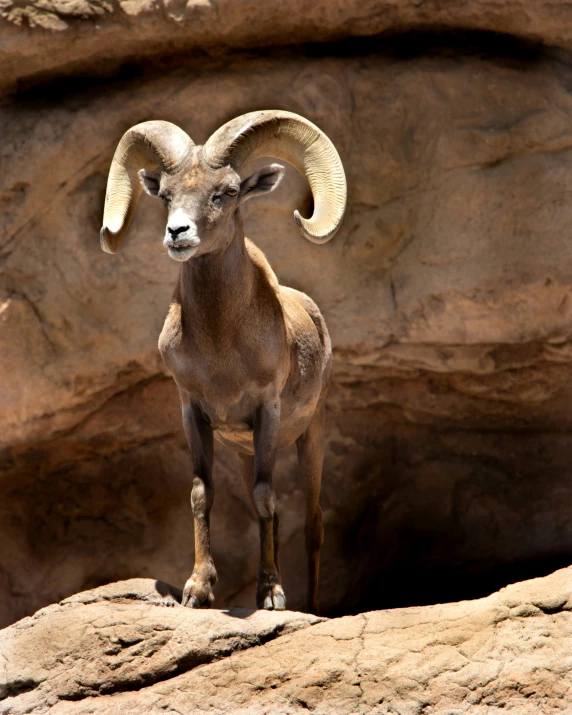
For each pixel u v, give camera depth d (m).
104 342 21.06
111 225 15.28
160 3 20.28
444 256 20.53
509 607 12.82
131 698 12.45
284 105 20.77
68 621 13.45
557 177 20.20
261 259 15.74
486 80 20.66
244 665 12.60
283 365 15.51
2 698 12.77
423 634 12.70
